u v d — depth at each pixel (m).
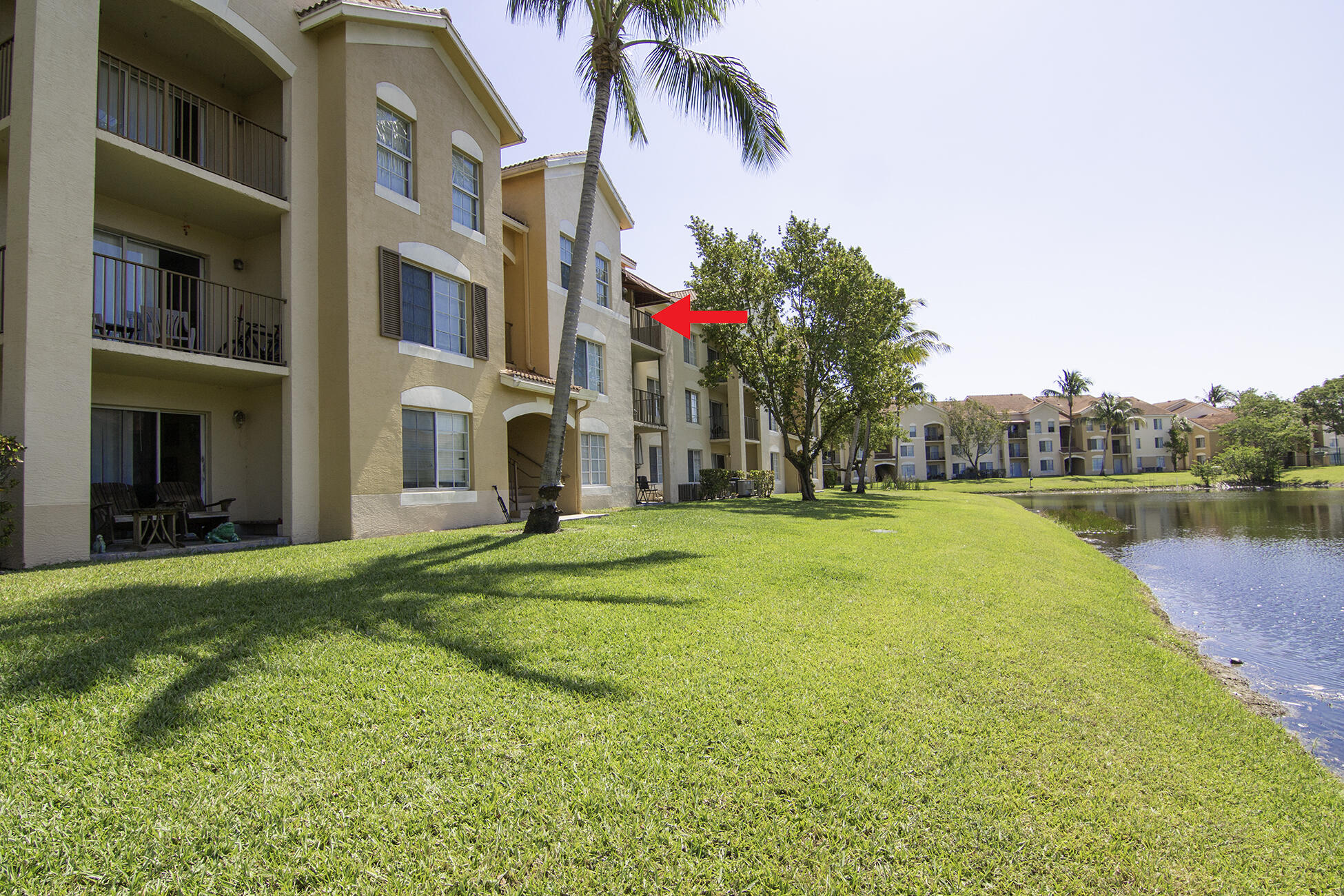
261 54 11.30
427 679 4.32
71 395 8.51
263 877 2.58
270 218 11.68
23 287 8.17
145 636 4.83
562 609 6.08
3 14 9.77
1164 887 2.90
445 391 13.67
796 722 4.05
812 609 6.69
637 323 25.48
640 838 2.93
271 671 4.30
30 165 8.25
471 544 9.93
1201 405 100.88
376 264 12.24
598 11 11.55
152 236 11.24
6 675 4.01
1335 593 13.71
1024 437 90.50
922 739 3.98
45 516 8.22
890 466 86.56
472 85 15.00
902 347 29.23
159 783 3.06
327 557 8.66
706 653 5.13
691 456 29.14
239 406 12.16
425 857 2.74
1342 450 86.38
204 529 11.27
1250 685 7.52
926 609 7.14
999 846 3.07
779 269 25.05
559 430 11.62
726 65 12.18
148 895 2.46
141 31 10.91
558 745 3.61
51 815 2.82
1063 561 13.28
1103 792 3.61
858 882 2.78
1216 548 20.95
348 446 11.45
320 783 3.14
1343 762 5.34
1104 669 5.80
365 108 12.23
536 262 18.11
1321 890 3.00
